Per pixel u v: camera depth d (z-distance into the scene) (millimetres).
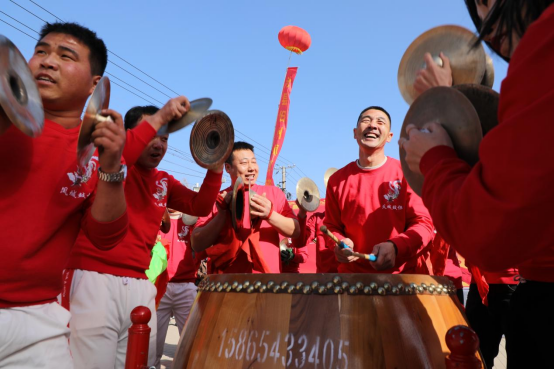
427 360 1097
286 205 3732
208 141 2586
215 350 1182
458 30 1472
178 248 5266
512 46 934
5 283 1521
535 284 1365
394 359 1063
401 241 2545
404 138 1149
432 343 1131
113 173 1520
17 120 1131
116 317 2559
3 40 1072
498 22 968
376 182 3014
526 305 1395
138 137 1933
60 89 1609
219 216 3086
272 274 1190
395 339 1085
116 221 1619
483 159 783
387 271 2854
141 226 2715
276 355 1083
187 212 3041
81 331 2441
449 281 1337
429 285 1233
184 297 4898
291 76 19094
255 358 1103
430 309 1191
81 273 2529
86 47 1691
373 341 1066
